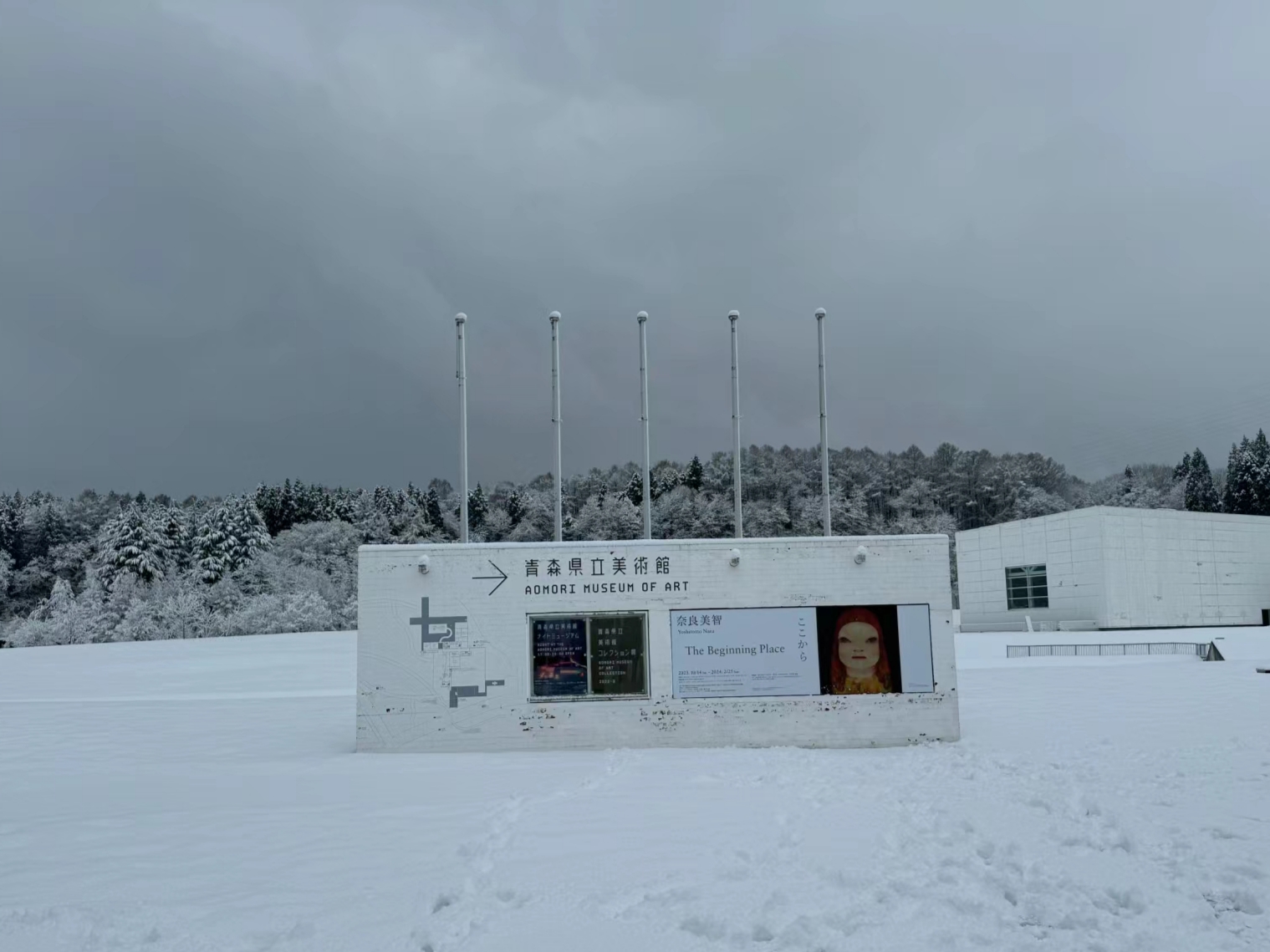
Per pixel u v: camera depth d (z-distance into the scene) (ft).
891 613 63.05
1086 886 25.62
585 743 61.67
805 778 46.06
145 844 33.65
